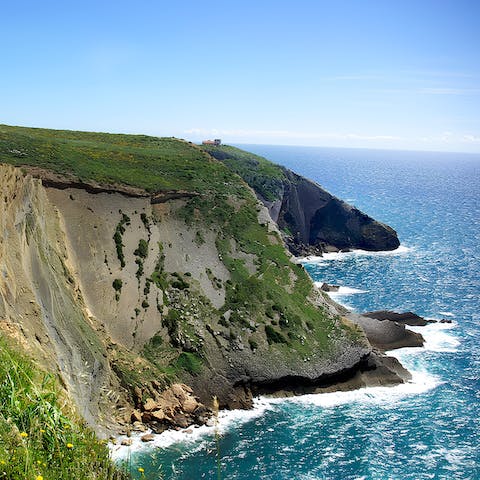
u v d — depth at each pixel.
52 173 67.00
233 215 82.31
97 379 47.62
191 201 80.19
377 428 51.66
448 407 56.66
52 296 46.44
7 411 12.30
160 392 52.56
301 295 72.94
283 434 49.97
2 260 38.84
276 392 59.41
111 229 66.69
